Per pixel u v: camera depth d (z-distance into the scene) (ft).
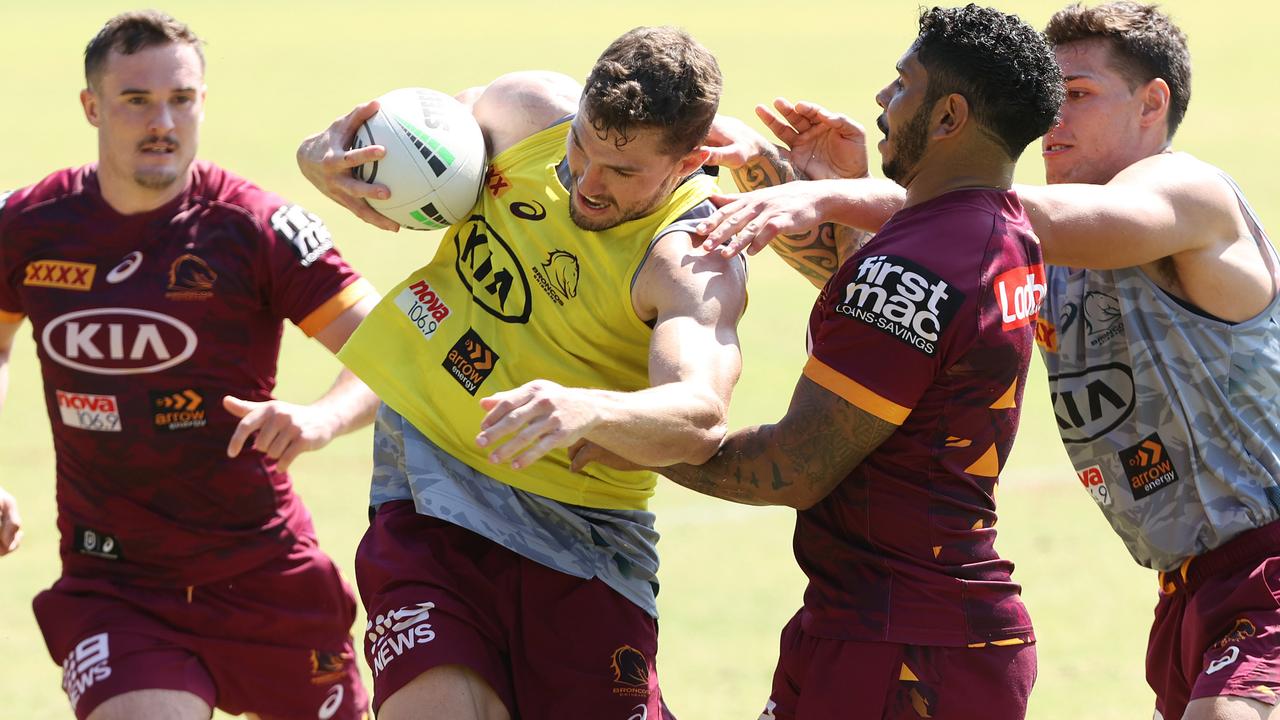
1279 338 48.75
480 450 47.91
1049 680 73.10
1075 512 102.78
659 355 43.45
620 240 46.37
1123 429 49.14
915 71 42.60
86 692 49.26
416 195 48.98
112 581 51.75
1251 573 47.32
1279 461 48.11
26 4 598.75
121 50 48.88
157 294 50.65
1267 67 370.73
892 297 41.14
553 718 47.34
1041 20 390.21
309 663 53.88
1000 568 43.37
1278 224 177.99
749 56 383.86
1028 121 42.27
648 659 48.93
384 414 50.19
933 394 41.73
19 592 83.20
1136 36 49.90
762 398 123.13
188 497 51.49
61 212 50.98
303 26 503.20
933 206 42.47
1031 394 135.44
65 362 51.03
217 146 248.93
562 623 47.67
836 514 43.60
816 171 54.24
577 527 48.29
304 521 54.13
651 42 43.68
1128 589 87.66
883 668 42.06
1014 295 41.96
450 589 46.75
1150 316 48.19
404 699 44.98
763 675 73.26
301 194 209.97
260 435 49.52
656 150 43.78
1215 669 46.47
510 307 47.80
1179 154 49.78
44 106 303.27
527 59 382.83
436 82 338.54
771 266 186.29
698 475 43.88
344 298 52.90
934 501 42.16
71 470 51.96
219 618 52.01
